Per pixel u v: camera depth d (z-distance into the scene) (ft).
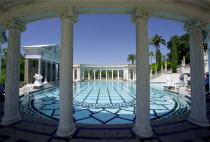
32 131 11.13
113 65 129.49
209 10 12.04
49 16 12.42
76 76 128.26
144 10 10.65
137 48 11.14
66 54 10.67
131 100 29.27
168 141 9.54
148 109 10.57
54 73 84.79
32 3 11.03
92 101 28.12
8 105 12.71
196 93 12.80
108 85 71.87
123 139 9.82
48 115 18.31
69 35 10.83
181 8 11.38
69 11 10.58
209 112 16.34
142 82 10.62
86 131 11.15
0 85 24.64
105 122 15.76
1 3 11.13
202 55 12.80
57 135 10.32
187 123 12.94
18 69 13.50
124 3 10.65
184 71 79.41
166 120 13.82
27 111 20.07
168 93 39.24
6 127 11.91
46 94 38.32
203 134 10.61
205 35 20.89
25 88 41.65
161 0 10.68
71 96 10.90
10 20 12.44
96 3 10.56
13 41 12.92
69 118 10.59
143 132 10.16
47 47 67.41
